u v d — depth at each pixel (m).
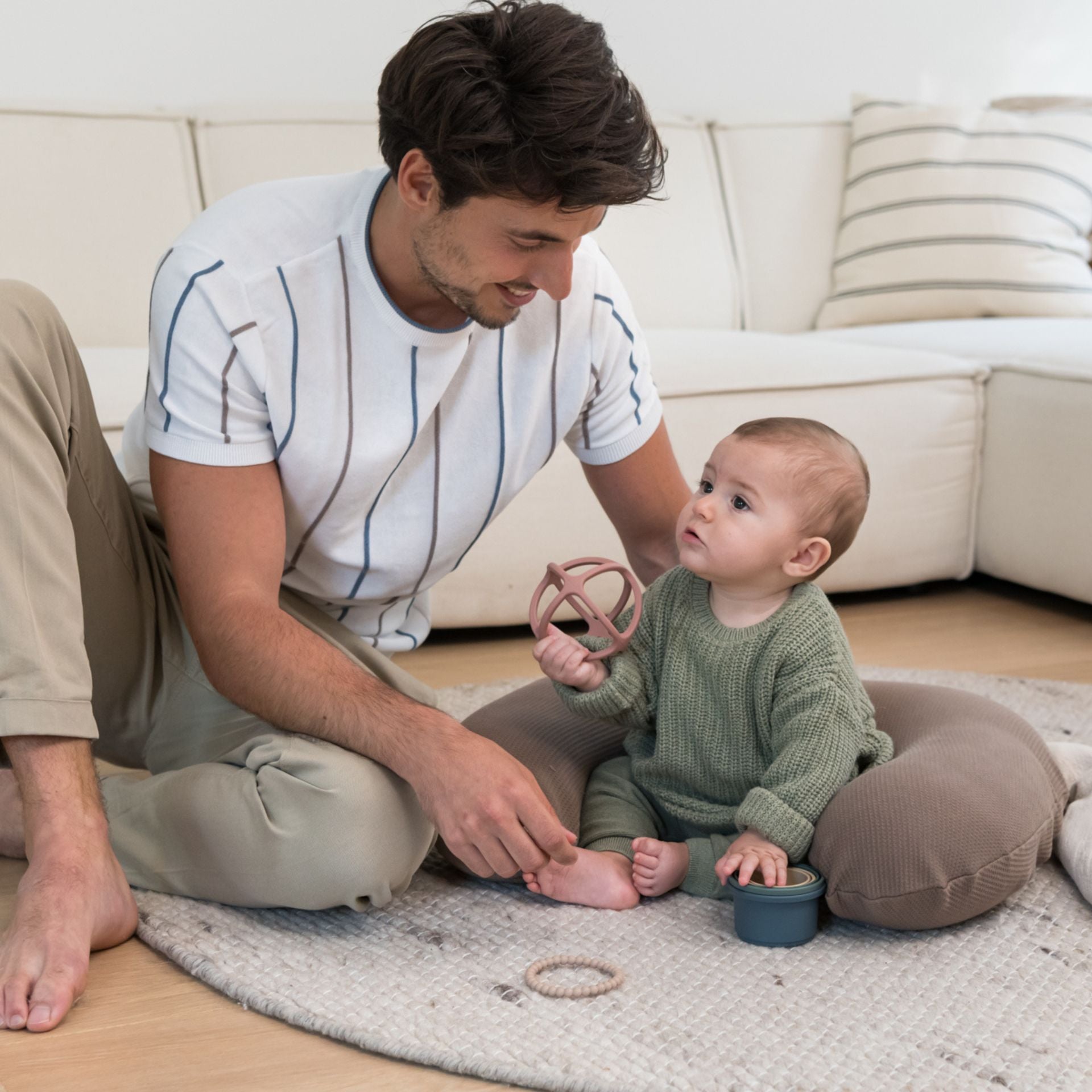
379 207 1.13
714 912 1.22
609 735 1.41
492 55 0.96
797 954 1.13
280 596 1.31
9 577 1.05
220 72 2.78
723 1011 1.03
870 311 3.02
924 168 3.01
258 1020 1.03
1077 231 3.00
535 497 2.16
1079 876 1.23
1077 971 1.10
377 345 1.16
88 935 1.05
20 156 2.42
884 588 2.54
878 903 1.12
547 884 1.22
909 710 1.36
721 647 1.24
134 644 1.31
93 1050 0.97
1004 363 2.40
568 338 1.26
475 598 2.16
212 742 1.30
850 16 3.32
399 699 1.13
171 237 2.52
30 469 1.08
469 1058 0.95
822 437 1.26
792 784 1.17
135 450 1.38
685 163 3.04
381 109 1.04
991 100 3.47
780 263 3.10
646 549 1.45
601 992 1.05
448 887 1.27
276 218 1.15
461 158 0.97
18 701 1.04
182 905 1.19
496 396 1.24
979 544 2.47
